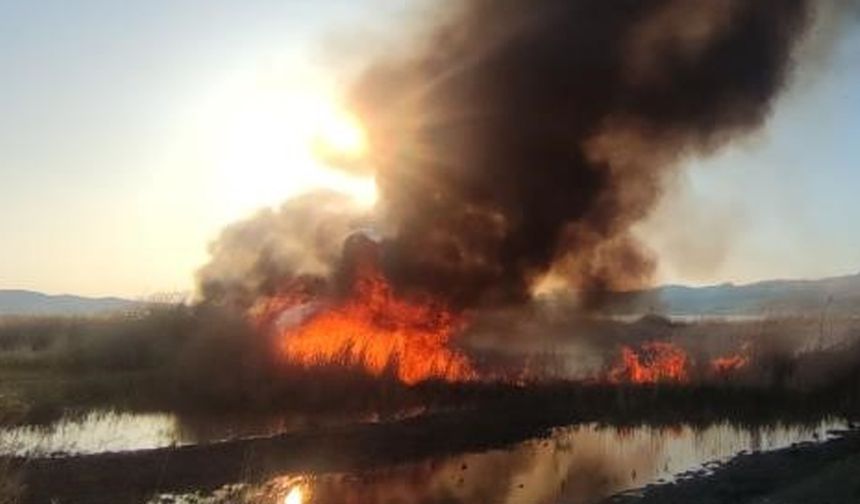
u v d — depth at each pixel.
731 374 30.03
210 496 15.95
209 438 20.33
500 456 19.88
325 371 26.14
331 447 19.81
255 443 19.72
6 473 15.31
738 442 21.89
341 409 24.08
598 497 16.58
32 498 15.20
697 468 19.09
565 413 24.88
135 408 23.30
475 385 28.08
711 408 25.86
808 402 26.89
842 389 27.94
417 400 25.67
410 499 16.22
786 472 18.36
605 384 29.09
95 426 21.27
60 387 25.38
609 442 21.67
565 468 18.91
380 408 24.36
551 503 16.11
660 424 23.84
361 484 17.14
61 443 19.33
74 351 30.75
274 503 15.73
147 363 29.44
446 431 21.98
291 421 22.34
